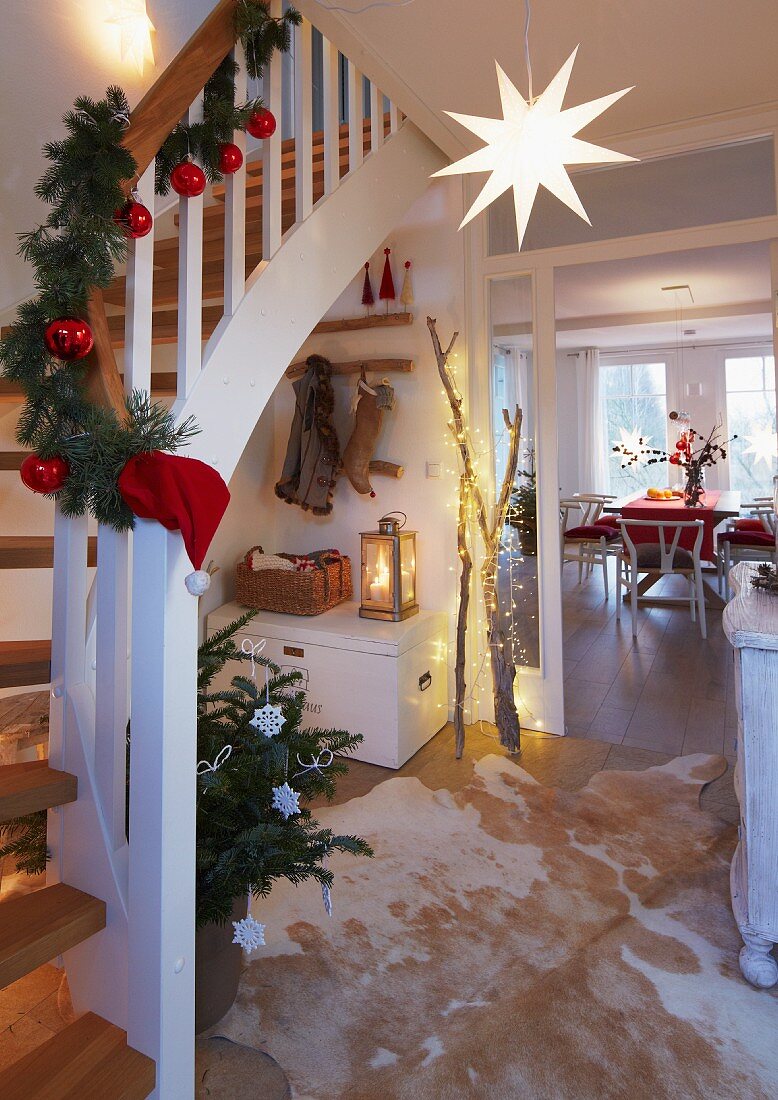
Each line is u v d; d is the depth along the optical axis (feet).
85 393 4.31
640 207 9.91
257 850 4.99
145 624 4.36
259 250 7.36
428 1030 5.26
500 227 10.87
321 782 5.66
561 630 10.85
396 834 8.04
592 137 9.95
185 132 5.05
